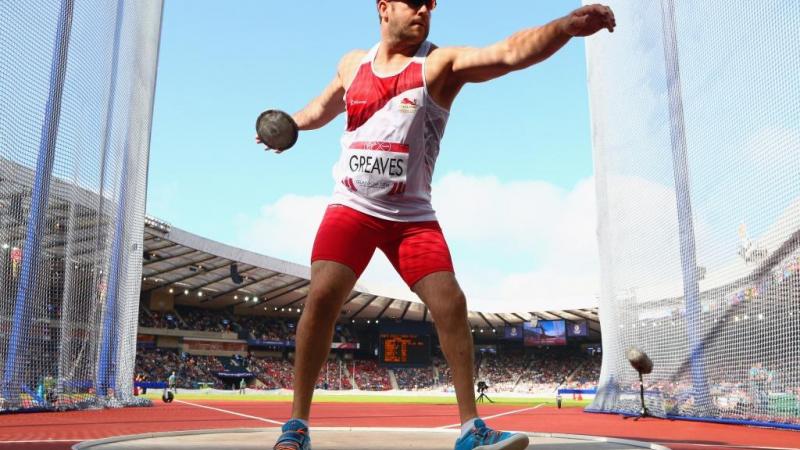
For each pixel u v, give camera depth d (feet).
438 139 7.05
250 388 160.35
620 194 28.53
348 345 187.83
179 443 10.00
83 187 26.30
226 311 185.88
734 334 20.89
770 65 18.75
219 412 30.30
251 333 176.86
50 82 23.61
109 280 29.63
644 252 26.30
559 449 9.32
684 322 23.56
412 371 199.93
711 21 21.34
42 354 25.05
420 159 6.88
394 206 6.82
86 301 27.78
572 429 19.15
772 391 19.44
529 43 5.93
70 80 24.50
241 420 22.18
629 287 27.68
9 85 21.68
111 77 27.99
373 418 27.40
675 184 23.65
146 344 148.46
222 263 131.64
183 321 162.81
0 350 23.38
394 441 10.99
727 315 21.21
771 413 19.44
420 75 6.77
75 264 26.86
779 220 18.86
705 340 22.25
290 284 151.33
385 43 7.08
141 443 10.04
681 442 13.98
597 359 197.77
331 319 6.77
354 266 6.81
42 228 23.59
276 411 34.24
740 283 20.45
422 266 6.72
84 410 27.50
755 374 20.11
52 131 23.70
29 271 23.59
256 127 7.89
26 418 21.75
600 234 31.27
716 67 21.20
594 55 31.96
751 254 19.88
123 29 29.07
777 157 18.70
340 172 7.09
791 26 17.83
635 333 27.27
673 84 23.71
